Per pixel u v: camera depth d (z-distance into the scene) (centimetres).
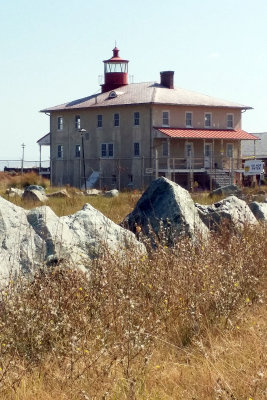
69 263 1131
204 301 1042
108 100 8994
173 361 871
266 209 2212
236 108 9275
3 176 7806
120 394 748
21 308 876
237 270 1166
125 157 8794
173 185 1702
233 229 1712
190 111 8888
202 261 1211
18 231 1195
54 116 9619
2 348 824
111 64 9450
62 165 9450
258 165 5203
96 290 1030
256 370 811
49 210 1278
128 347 809
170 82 9206
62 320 891
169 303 1025
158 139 8619
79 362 811
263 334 941
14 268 1113
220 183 8350
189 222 1616
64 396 742
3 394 739
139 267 1159
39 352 843
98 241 1274
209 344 937
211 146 9025
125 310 949
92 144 9125
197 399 746
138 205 1725
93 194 4878
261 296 1135
